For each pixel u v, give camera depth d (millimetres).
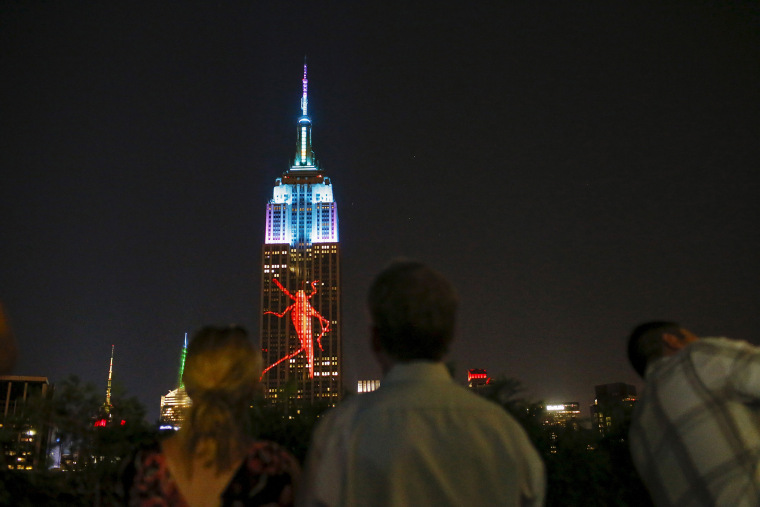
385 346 2725
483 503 2410
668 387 3305
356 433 2523
